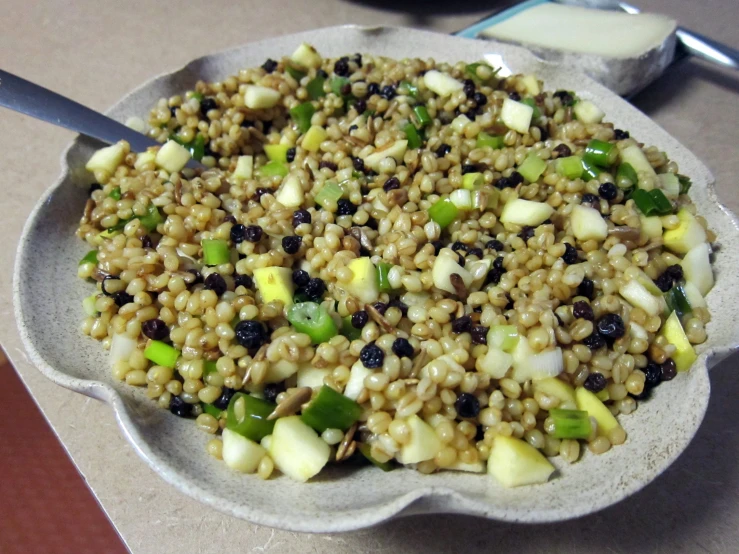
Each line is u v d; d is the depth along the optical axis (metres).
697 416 0.21
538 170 0.31
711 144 0.40
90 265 0.28
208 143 0.35
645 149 0.32
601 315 0.25
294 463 0.22
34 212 0.28
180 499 0.27
